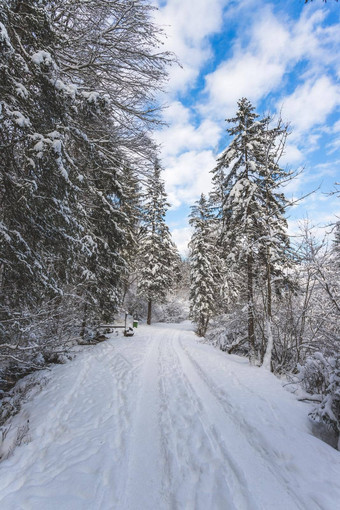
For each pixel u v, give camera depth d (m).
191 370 8.26
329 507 2.67
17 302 5.37
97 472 3.20
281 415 4.98
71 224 5.91
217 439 4.10
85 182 6.48
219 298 23.12
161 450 3.82
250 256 11.45
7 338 5.44
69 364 8.09
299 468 3.34
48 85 4.50
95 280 11.32
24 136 4.36
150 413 5.04
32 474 3.16
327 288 7.32
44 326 6.84
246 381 7.10
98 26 5.68
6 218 5.21
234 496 2.89
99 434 4.14
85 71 6.11
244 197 11.88
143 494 2.96
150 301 27.19
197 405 5.41
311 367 6.52
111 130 7.03
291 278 10.07
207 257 23.95
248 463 3.52
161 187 8.37
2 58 3.77
